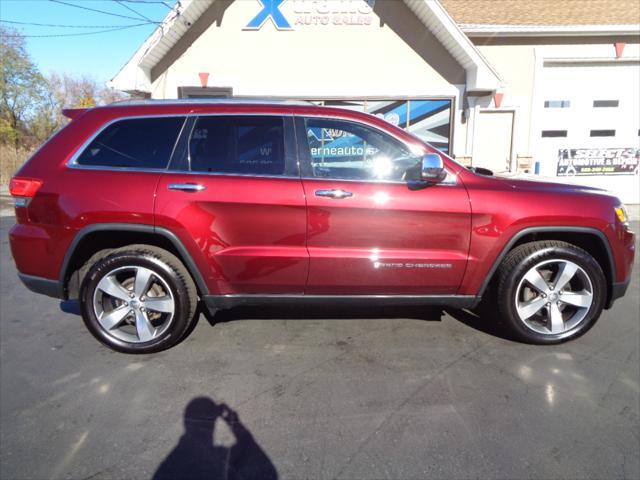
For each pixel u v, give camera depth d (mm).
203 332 3604
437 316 3900
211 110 3156
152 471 2105
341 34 10461
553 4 11805
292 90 10672
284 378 2918
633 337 3510
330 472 2092
